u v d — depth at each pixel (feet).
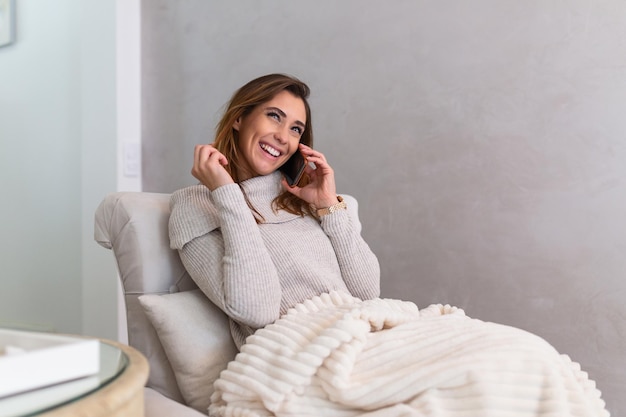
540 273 6.28
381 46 7.23
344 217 5.35
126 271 4.55
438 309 4.53
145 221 4.59
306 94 5.49
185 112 8.82
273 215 5.08
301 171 5.25
